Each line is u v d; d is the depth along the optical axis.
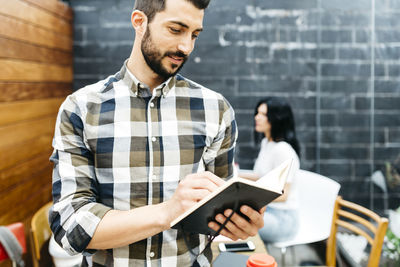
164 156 0.83
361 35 3.14
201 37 3.17
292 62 3.19
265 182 0.65
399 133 2.83
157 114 0.85
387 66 2.77
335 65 3.18
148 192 0.82
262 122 2.49
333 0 3.14
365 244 2.81
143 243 0.82
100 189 0.82
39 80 2.48
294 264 2.73
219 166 0.94
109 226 0.67
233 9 3.16
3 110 1.97
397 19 2.72
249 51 3.18
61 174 0.76
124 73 0.85
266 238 2.36
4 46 1.98
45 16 2.56
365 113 3.18
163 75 0.79
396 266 2.08
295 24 3.17
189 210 0.57
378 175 2.90
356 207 1.94
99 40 3.16
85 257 0.89
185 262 0.86
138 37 0.81
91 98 0.82
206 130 0.88
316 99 3.21
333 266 2.08
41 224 1.98
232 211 0.62
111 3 3.13
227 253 1.18
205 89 0.92
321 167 3.24
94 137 0.80
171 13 0.71
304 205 2.61
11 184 2.07
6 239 1.61
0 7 1.93
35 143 2.44
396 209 2.65
